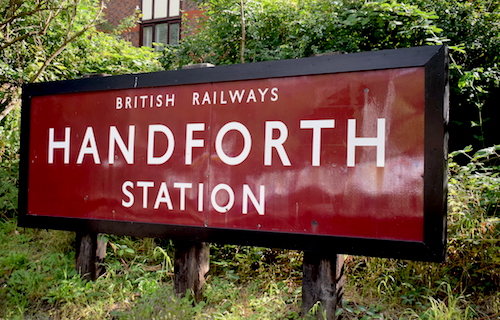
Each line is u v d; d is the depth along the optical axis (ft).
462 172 12.01
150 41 40.57
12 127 17.83
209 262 11.91
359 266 11.52
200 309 9.95
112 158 11.05
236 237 9.54
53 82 11.80
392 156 8.38
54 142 11.77
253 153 9.57
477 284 10.39
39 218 11.76
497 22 17.70
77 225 11.27
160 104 10.61
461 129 18.39
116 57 22.08
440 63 8.05
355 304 10.17
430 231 7.94
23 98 12.15
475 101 17.62
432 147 8.01
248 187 9.57
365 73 8.68
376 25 17.08
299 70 9.18
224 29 18.95
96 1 23.77
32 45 19.29
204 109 10.14
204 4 19.94
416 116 8.23
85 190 11.30
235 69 9.80
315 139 9.02
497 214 11.57
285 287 10.97
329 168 8.86
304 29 17.66
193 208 10.10
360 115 8.67
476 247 10.19
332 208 8.80
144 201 10.62
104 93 11.26
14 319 9.69
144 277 11.52
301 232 9.02
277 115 9.39
